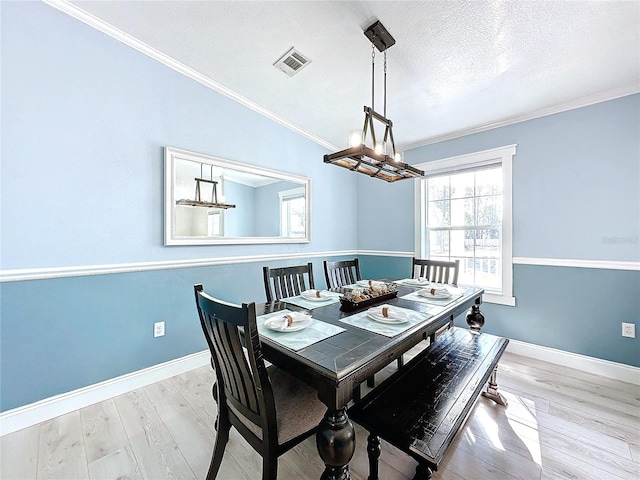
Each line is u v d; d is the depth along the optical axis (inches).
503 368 98.9
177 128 92.3
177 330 93.7
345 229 165.6
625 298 91.4
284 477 54.2
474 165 126.1
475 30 70.0
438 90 97.0
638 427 67.5
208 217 101.0
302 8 66.3
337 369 39.6
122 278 82.0
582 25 67.0
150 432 65.4
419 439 42.3
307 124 131.0
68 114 71.9
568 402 77.9
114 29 77.1
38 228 68.2
